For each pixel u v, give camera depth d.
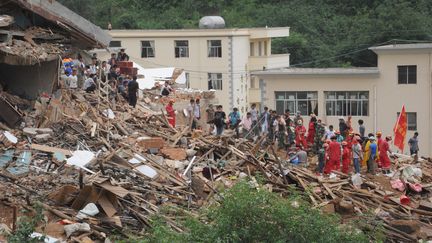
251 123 44.56
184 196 32.09
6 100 35.16
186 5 86.75
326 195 37.31
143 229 28.23
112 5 83.56
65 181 30.02
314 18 85.56
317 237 24.59
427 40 79.25
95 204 28.33
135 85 42.88
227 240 23.73
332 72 65.69
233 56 75.12
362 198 38.31
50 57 36.91
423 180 43.56
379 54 64.94
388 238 34.19
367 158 42.41
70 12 42.25
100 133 36.22
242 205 24.30
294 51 81.75
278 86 67.00
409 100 64.81
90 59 44.84
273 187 36.16
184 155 36.47
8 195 27.91
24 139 33.31
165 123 41.25
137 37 75.19
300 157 40.81
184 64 75.69
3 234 24.83
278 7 87.94
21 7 38.09
